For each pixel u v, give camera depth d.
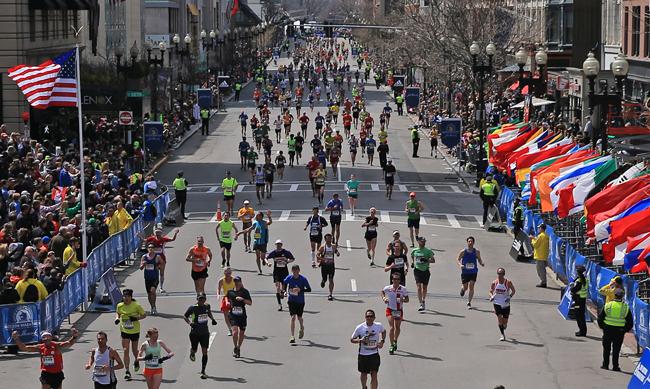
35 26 187.75
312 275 112.25
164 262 102.81
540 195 116.38
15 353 84.19
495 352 83.31
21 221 102.12
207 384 74.88
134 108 193.62
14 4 179.00
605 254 92.00
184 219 150.75
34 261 90.44
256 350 83.88
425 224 146.00
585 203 101.19
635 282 83.75
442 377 76.62
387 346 85.00
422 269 96.19
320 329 90.25
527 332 89.69
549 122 176.00
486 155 188.75
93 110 183.12
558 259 108.06
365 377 70.62
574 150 130.12
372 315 70.25
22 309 84.19
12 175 120.56
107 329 91.12
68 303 92.69
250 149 188.12
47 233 103.19
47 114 180.12
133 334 76.25
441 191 177.75
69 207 113.31
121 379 76.06
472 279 97.69
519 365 79.69
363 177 192.00
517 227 122.62
